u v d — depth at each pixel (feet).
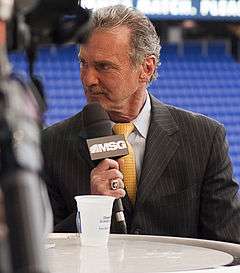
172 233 9.32
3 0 2.82
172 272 5.00
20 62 30.45
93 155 8.13
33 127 2.77
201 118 9.93
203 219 9.51
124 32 9.25
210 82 35.19
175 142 9.53
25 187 2.64
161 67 35.50
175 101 34.22
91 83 9.28
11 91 2.76
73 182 9.41
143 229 9.12
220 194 9.45
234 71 35.86
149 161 9.35
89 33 3.54
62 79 33.50
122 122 9.56
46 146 9.67
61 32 3.37
